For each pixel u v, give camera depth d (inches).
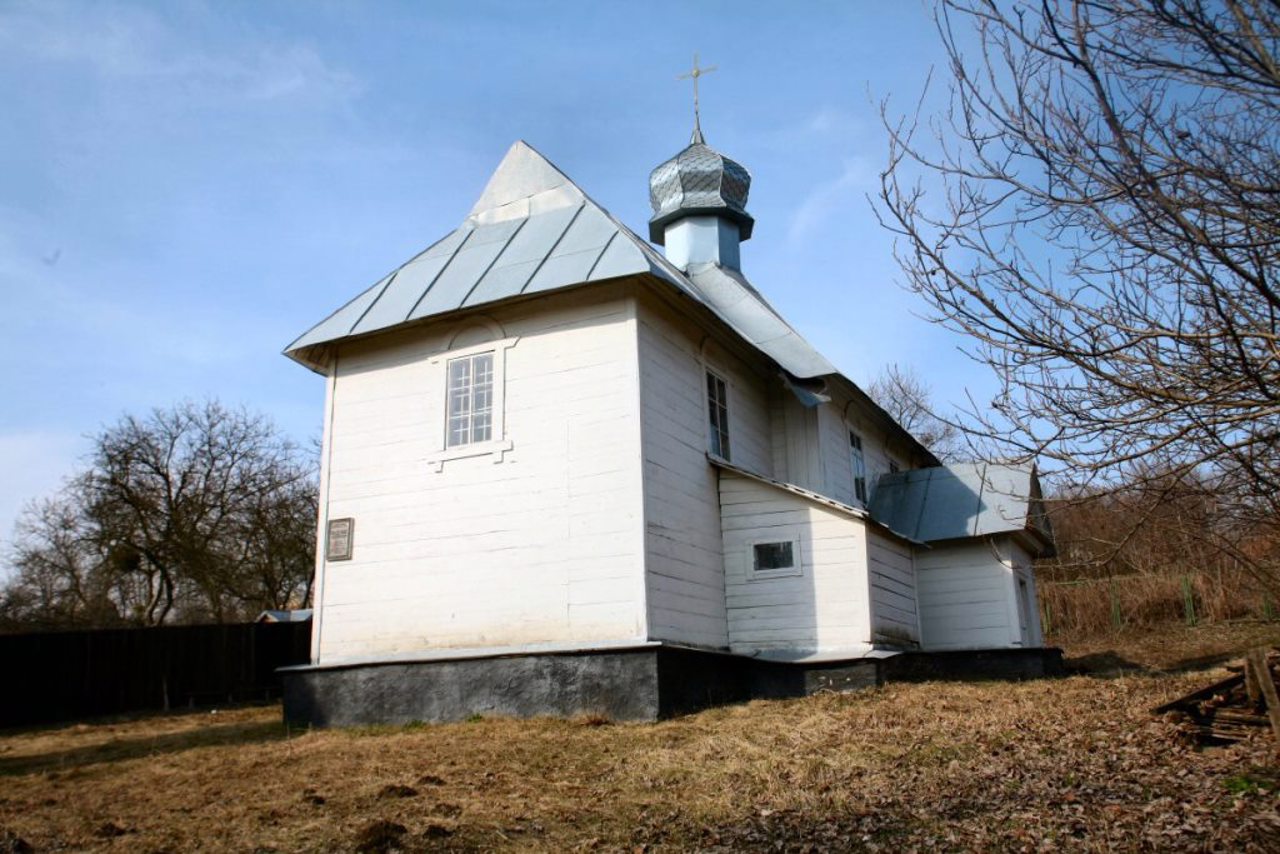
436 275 655.1
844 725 458.9
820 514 630.5
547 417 586.2
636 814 331.3
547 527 570.9
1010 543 821.9
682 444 616.7
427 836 302.8
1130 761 355.9
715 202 970.1
